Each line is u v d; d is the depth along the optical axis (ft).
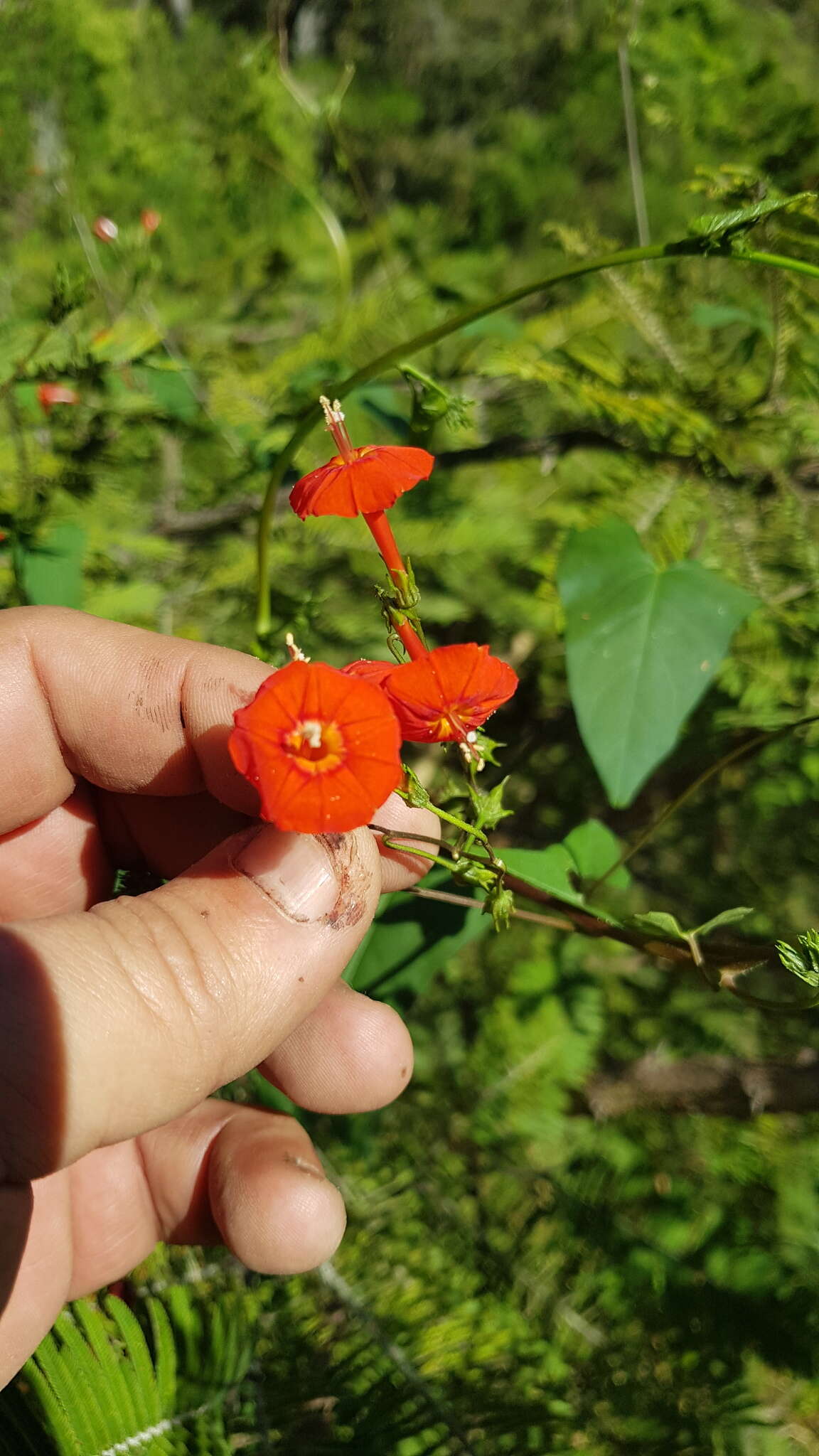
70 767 0.46
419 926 0.49
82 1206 0.46
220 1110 0.48
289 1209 0.43
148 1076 0.32
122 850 0.50
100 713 0.44
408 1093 0.66
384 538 0.36
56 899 0.49
